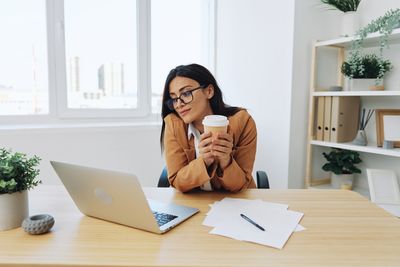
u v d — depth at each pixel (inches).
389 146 69.7
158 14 105.3
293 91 81.4
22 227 33.0
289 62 81.2
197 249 29.5
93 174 33.0
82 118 96.6
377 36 67.9
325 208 40.9
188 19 111.1
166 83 52.2
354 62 74.9
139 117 105.0
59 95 92.7
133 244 30.5
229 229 34.0
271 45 86.7
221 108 54.8
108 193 33.4
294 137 83.1
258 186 61.2
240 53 98.8
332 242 31.0
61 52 91.4
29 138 83.9
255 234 32.7
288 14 80.7
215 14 108.9
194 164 45.6
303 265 26.6
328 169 82.4
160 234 32.8
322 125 81.5
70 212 39.2
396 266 26.6
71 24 92.9
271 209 40.2
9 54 87.1
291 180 84.0
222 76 108.0
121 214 34.2
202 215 38.4
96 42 96.9
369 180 73.0
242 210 39.9
